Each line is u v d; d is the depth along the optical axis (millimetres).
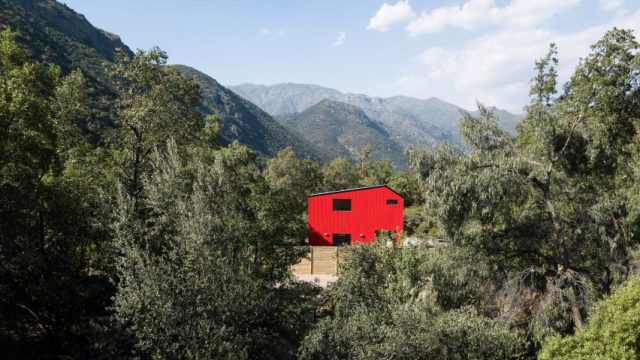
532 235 15688
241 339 13133
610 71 24953
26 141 15953
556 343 10828
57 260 14875
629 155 17375
